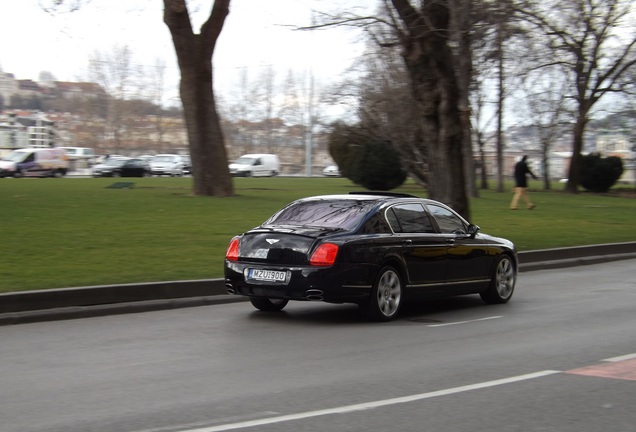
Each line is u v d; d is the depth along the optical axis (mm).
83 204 24281
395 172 39438
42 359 8133
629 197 45062
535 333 9883
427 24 18062
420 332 9914
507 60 38469
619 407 6410
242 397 6613
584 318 11141
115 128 93125
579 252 19547
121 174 54312
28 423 5805
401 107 35125
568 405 6453
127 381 7168
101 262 13922
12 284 11508
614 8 43344
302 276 10031
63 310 10672
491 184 59688
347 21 18984
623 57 45156
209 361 8078
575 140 47531
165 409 6211
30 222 19109
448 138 18859
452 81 18688
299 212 11180
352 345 9008
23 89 120312
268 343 9102
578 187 50125
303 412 6148
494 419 6020
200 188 29484
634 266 18766
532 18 36688
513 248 12914
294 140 98688
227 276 10727
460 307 12305
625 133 52250
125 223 19797
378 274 10469
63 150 52125
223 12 28719
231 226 19984
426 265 11172
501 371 7680
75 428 5688
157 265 13891
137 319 10734
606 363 8094
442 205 12062
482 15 18703
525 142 68750
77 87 94000
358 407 6305
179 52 28688
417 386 7039
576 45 44406
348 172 40906
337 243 10094
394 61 34938
